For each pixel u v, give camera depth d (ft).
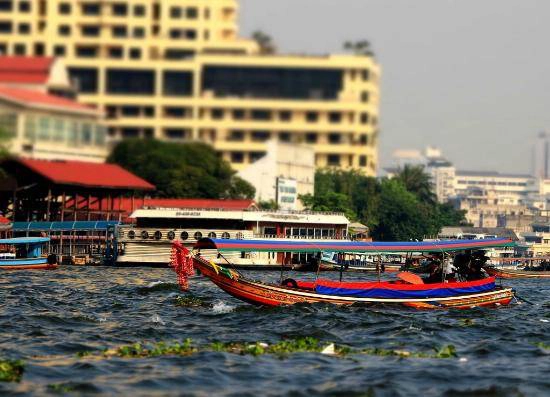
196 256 394.73
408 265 449.06
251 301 385.70
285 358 272.92
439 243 417.08
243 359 269.64
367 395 233.35
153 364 261.24
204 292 463.83
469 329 342.23
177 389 236.43
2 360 260.62
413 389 240.94
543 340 325.42
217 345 287.28
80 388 233.35
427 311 391.24
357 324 343.46
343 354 281.54
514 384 248.32
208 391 234.99
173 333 320.09
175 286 481.46
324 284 391.45
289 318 355.56
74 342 295.48
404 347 301.02
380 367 263.70
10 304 391.45
